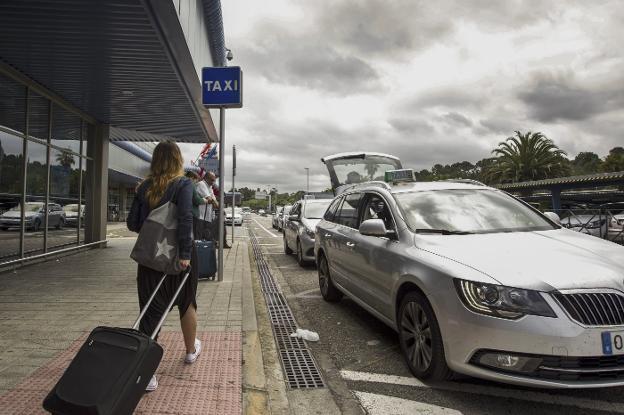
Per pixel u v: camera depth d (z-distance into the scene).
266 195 100.94
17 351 4.00
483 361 3.13
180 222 3.12
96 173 12.73
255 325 4.95
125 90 9.51
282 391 3.57
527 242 3.84
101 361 2.37
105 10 5.94
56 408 2.25
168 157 3.28
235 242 16.36
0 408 2.92
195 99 10.17
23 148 9.00
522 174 47.38
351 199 6.19
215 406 3.04
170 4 5.84
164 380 3.45
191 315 3.64
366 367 4.12
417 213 4.54
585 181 23.14
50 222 10.30
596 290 3.05
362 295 5.09
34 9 5.87
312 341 4.88
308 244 10.17
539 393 3.48
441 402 3.36
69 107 10.70
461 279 3.27
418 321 3.75
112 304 5.82
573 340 2.91
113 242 15.21
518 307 3.03
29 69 8.20
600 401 3.34
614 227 14.39
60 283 7.31
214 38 10.36
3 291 6.67
